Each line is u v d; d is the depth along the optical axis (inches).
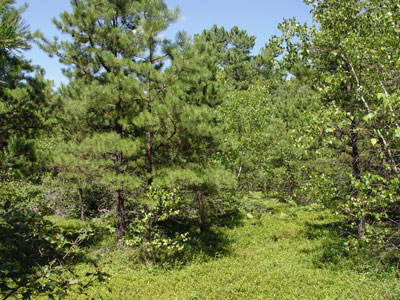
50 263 135.2
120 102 497.4
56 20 503.8
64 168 470.0
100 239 544.7
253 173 872.9
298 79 475.2
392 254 381.7
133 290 362.3
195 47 526.6
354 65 319.9
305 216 725.9
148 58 542.3
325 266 414.6
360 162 430.6
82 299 322.3
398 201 290.5
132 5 527.2
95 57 507.8
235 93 984.3
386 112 231.6
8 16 133.6
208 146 544.4
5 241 132.3
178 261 458.9
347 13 385.7
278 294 337.7
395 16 285.9
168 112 448.1
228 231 616.4
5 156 199.8
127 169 526.9
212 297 339.0
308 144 367.6
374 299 303.1
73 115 501.4
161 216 475.8
